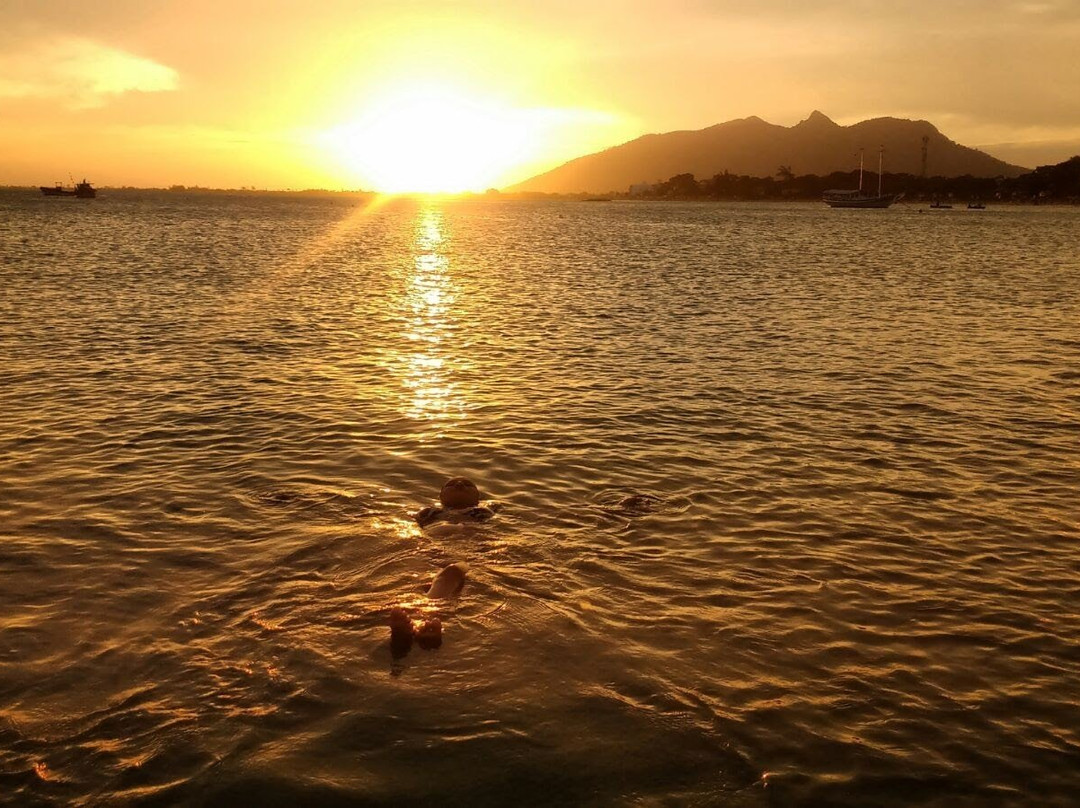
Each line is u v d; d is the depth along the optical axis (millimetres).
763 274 48000
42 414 15430
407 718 6191
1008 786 5762
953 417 16125
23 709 6371
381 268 51438
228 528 10016
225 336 24562
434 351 22750
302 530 9961
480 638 7359
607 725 6191
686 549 9719
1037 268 52594
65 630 7547
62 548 9375
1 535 9734
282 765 5688
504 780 5566
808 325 28031
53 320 26766
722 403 17109
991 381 19375
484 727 6105
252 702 6414
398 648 7078
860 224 144500
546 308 32312
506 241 88625
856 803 5535
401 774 5609
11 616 7797
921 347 23844
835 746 6113
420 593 8258
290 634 7430
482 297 36125
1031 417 16156
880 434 14914
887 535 10305
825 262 57469
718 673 7020
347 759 5754
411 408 16312
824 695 6781
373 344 23719
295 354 21969
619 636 7551
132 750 5883
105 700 6484
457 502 10602
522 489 11727
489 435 14445
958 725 6445
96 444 13562
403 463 12789
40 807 5348
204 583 8500
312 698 6445
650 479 12289
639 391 18109
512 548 9508
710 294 37594
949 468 13016
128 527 10016
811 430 15133
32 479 11766
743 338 25297
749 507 11188
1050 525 10719
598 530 10219
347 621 7668
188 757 5797
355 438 14125
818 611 8250
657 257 62688
